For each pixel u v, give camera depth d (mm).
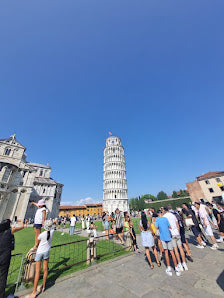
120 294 4887
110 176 74625
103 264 7430
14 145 46438
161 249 8273
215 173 52375
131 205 90500
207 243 10188
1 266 4559
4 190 38312
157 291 4957
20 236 17656
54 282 5820
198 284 5223
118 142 86562
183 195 81062
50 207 58781
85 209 99562
